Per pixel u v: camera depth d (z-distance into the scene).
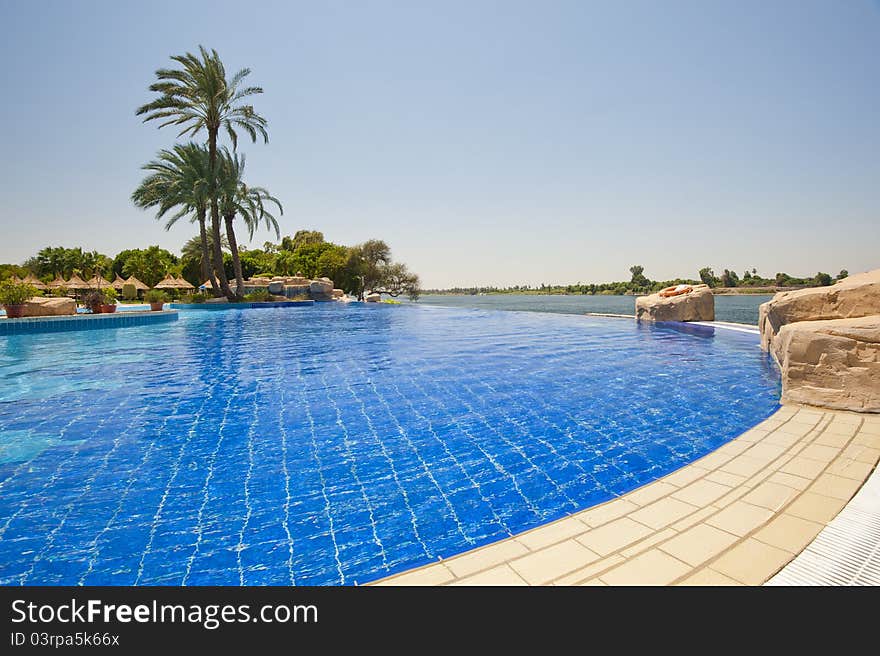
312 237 63.84
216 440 4.79
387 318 21.88
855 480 3.27
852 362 5.15
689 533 2.68
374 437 4.86
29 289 15.05
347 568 2.67
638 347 11.31
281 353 10.62
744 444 4.16
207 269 27.83
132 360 9.65
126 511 3.35
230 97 26.39
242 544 2.94
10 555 2.82
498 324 18.45
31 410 5.83
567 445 4.59
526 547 2.65
